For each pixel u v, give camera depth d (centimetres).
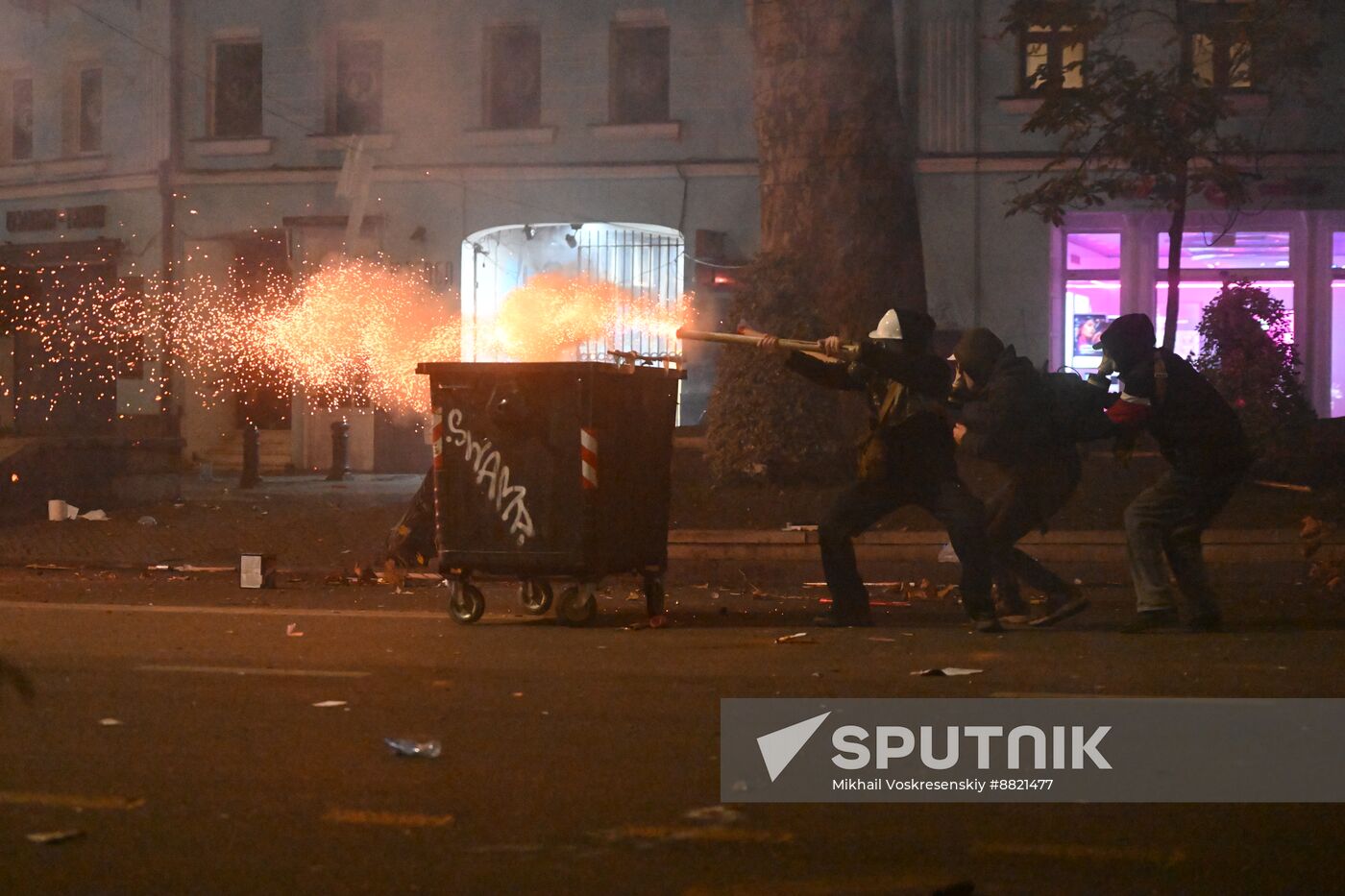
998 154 8088
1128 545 3266
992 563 3381
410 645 3092
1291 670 2725
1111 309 8231
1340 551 3962
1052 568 4225
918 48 8181
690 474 5303
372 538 5009
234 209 9081
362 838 1664
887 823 1738
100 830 1695
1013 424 3206
